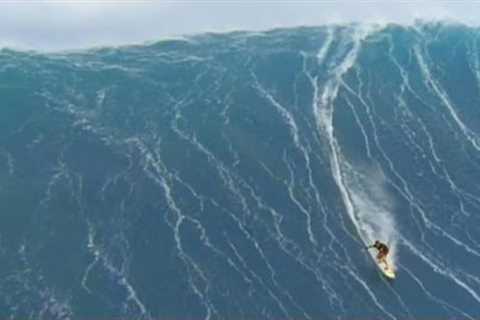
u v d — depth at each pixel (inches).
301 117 2918.3
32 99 2913.4
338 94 3041.3
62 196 2539.4
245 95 3009.4
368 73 3161.9
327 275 2357.3
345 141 2832.2
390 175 2711.6
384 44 3319.4
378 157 2775.6
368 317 2255.2
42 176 2605.8
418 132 2896.2
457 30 3408.0
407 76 3159.5
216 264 2358.5
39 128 2792.8
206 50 3238.2
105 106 2908.5
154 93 2987.2
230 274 2331.4
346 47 3292.3
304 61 3198.8
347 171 2711.6
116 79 3043.8
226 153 2743.6
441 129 2915.8
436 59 3257.9
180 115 2893.7
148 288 2276.1
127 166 2662.4
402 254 2456.9
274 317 2228.1
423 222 2561.5
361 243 2465.6
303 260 2394.2
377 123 2918.3
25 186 2566.4
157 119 2869.1
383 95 3053.6
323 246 2442.2
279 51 3245.6
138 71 3095.5
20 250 2365.9
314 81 3097.9
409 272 2401.6
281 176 2669.8
